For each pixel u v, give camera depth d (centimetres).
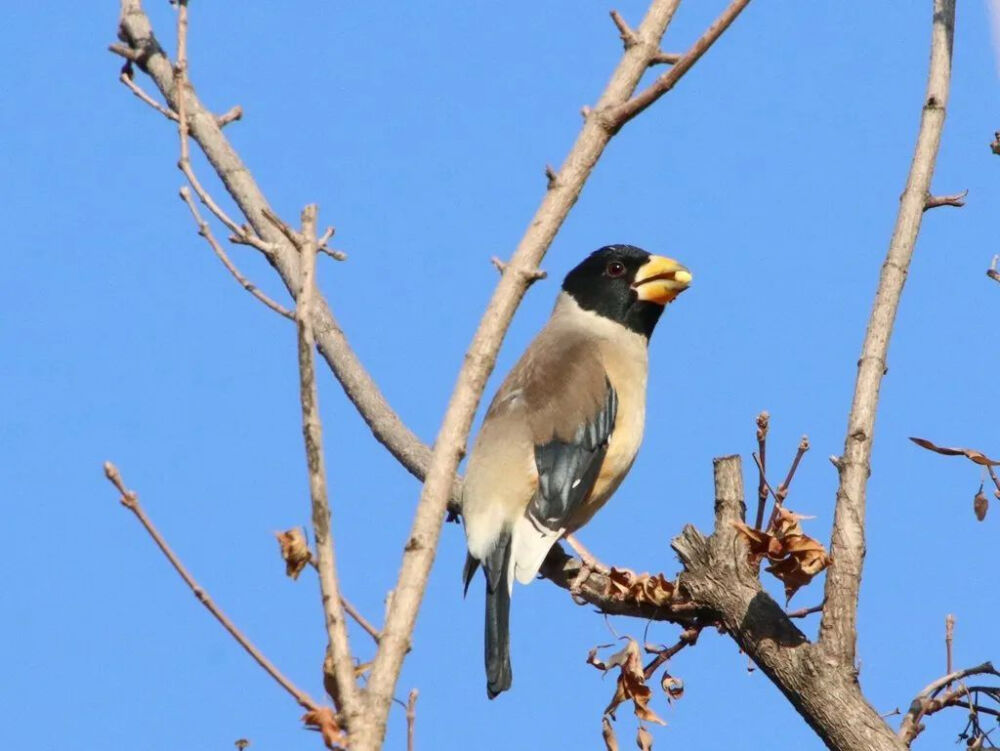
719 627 1034
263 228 1273
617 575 1070
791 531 990
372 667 649
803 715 982
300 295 670
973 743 981
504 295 748
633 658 999
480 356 732
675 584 1049
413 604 664
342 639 630
